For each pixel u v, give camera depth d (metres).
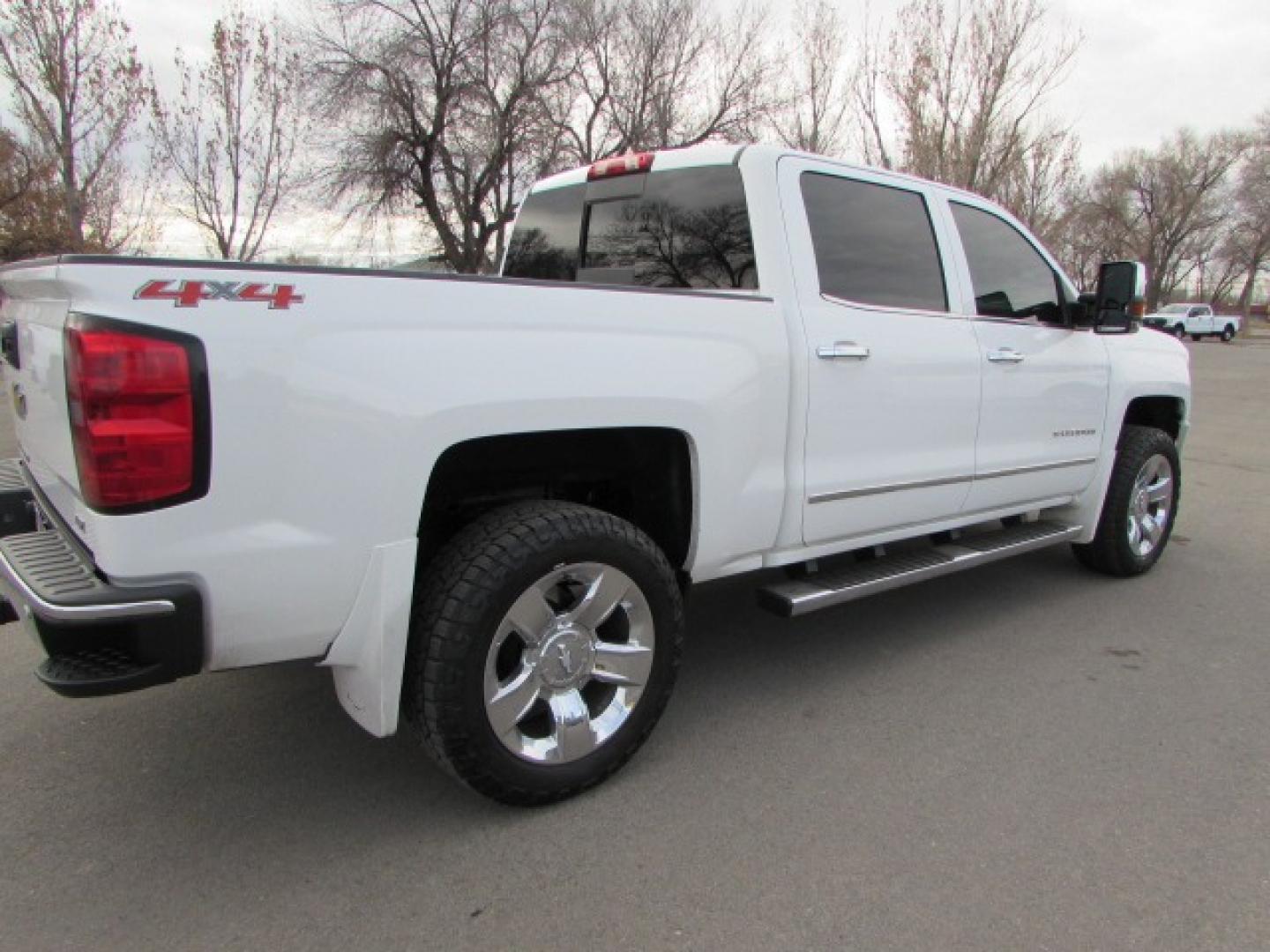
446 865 2.47
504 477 2.97
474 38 23.34
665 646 2.89
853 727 3.30
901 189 3.77
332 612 2.28
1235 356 32.09
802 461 3.27
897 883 2.39
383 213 25.08
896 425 3.57
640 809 2.75
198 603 2.08
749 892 2.36
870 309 3.51
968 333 3.88
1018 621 4.45
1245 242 69.50
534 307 2.52
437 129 23.75
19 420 2.95
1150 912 2.28
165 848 2.54
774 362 3.11
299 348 2.13
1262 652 4.05
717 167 3.43
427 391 2.30
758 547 3.21
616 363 2.66
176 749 3.10
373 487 2.25
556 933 2.21
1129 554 5.05
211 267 2.04
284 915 2.26
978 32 21.78
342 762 3.02
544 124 24.56
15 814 2.70
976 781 2.92
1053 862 2.48
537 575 2.54
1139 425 5.50
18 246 18.50
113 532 2.00
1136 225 69.06
